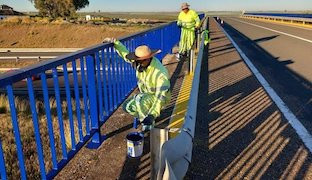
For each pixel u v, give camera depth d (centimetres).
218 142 438
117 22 8412
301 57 1225
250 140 443
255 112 561
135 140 342
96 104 411
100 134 433
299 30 2834
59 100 327
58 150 573
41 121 877
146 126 379
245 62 1115
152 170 254
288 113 553
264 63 1095
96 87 412
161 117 519
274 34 2383
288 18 4156
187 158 264
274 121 515
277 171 363
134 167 372
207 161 386
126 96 550
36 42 5981
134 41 580
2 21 6500
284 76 873
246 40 1945
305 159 389
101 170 368
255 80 820
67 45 5947
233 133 467
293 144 430
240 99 643
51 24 6384
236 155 401
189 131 270
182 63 983
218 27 3388
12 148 653
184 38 1010
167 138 246
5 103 1210
